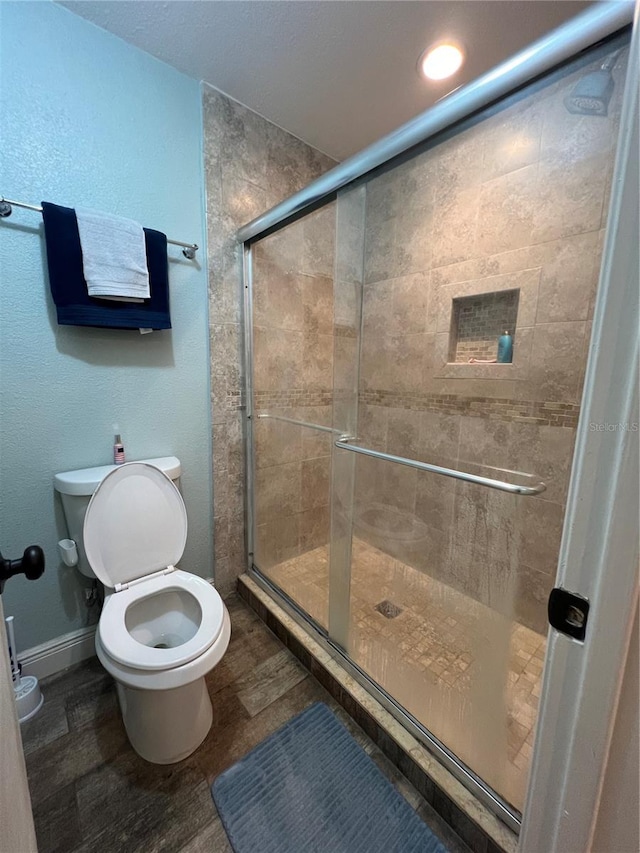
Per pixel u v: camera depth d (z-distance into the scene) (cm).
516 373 147
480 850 87
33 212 117
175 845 89
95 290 123
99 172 127
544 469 140
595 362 37
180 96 141
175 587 127
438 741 103
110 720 120
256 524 190
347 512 165
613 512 37
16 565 53
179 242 145
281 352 186
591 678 40
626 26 65
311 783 102
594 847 43
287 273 180
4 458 122
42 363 125
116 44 125
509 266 145
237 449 179
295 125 168
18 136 112
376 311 196
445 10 113
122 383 142
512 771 94
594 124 114
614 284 35
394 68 137
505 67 82
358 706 118
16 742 48
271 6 112
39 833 91
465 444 164
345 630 142
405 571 170
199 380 163
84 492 124
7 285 116
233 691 131
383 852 88
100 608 146
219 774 104
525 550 139
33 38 111
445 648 129
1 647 45
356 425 195
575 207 125
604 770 40
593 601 39
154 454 154
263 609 167
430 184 163
